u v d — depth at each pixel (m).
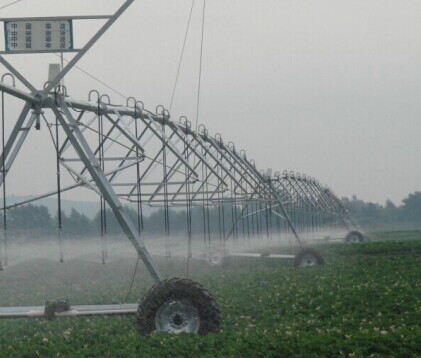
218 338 24.05
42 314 27.39
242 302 38.84
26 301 43.81
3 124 30.94
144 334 25.41
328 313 34.69
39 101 31.73
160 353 22.12
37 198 38.75
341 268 60.88
